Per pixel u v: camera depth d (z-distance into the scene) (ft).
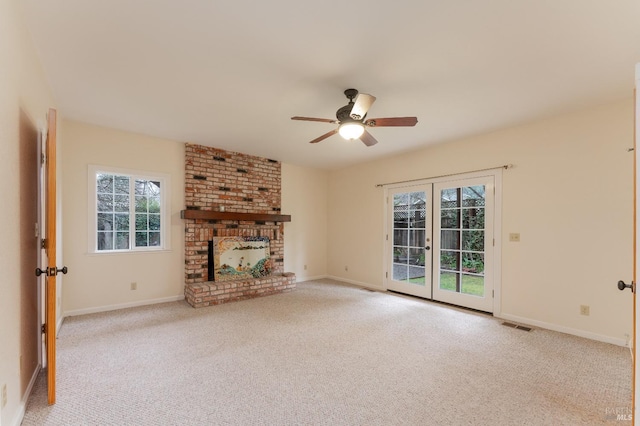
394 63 7.57
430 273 15.33
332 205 21.25
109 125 12.41
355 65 7.66
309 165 19.92
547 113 10.78
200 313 12.69
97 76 8.29
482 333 10.68
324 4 5.56
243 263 16.51
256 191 17.54
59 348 9.09
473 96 9.39
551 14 5.74
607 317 9.91
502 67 7.72
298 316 12.44
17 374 5.70
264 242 17.47
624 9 5.57
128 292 13.35
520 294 11.95
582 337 10.32
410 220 16.42
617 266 9.75
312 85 8.75
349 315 12.64
